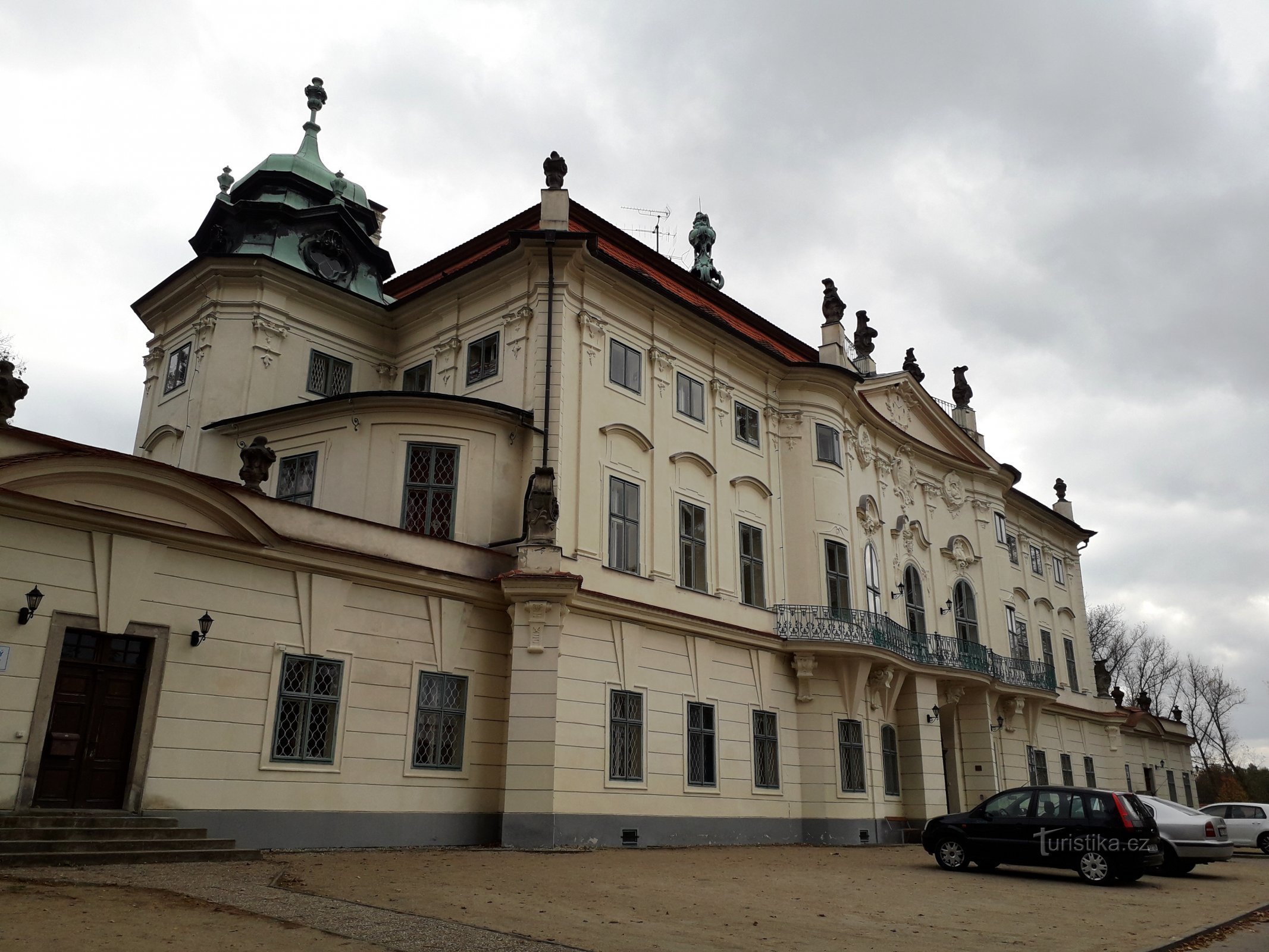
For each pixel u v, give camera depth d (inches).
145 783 629.3
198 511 680.4
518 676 834.2
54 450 618.5
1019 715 1541.6
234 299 1077.8
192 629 668.7
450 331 1066.7
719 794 984.3
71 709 613.6
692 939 408.5
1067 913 535.8
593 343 983.0
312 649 731.4
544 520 862.5
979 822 749.3
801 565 1158.3
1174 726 2255.2
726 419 1131.3
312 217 1157.7
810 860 824.3
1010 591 1622.8
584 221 1123.9
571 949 368.2
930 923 481.1
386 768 762.8
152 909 402.6
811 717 1104.8
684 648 989.2
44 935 341.7
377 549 789.2
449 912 441.1
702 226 1790.1
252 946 344.5
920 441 1464.1
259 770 688.4
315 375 1099.9
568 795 825.5
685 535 1042.7
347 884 515.2
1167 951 424.2
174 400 1113.4
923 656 1286.9
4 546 592.4
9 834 546.0
